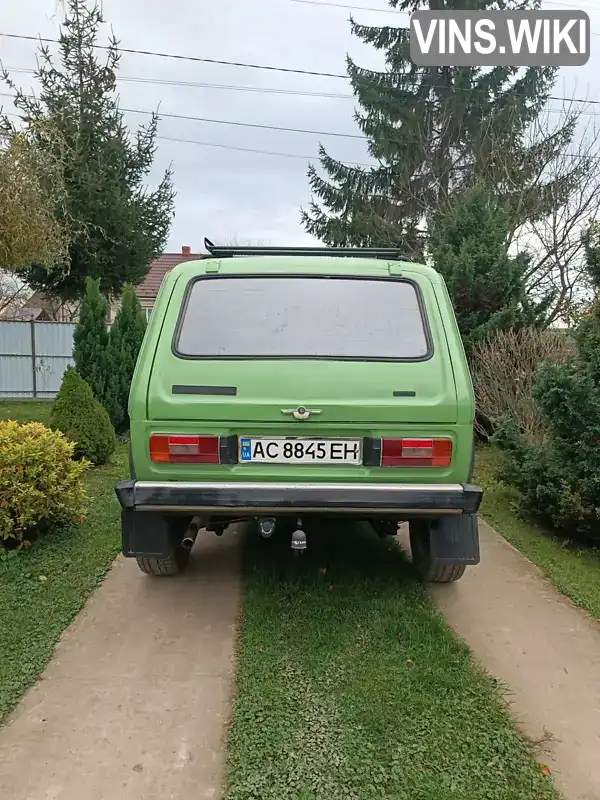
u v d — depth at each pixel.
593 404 4.79
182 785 2.30
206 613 3.69
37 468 4.49
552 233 12.48
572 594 3.97
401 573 4.26
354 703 2.77
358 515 3.28
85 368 9.88
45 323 14.75
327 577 4.16
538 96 17.89
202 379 3.28
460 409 3.23
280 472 3.23
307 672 3.02
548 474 5.16
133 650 3.25
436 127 18.44
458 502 3.16
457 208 10.34
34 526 4.74
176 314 3.48
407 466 3.22
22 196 8.34
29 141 8.89
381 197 19.22
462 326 9.23
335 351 3.38
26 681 2.93
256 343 3.40
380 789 2.28
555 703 2.82
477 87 18.11
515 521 5.66
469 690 2.89
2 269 11.92
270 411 3.20
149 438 3.24
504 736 2.57
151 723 2.64
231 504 3.16
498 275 9.08
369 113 18.88
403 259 4.25
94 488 6.42
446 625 3.56
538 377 5.14
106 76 16.16
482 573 4.37
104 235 15.78
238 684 2.92
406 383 3.28
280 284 3.60
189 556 4.48
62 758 2.43
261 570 4.24
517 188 13.25
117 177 16.20
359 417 3.21
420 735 2.57
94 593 3.96
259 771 2.36
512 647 3.33
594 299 6.85
